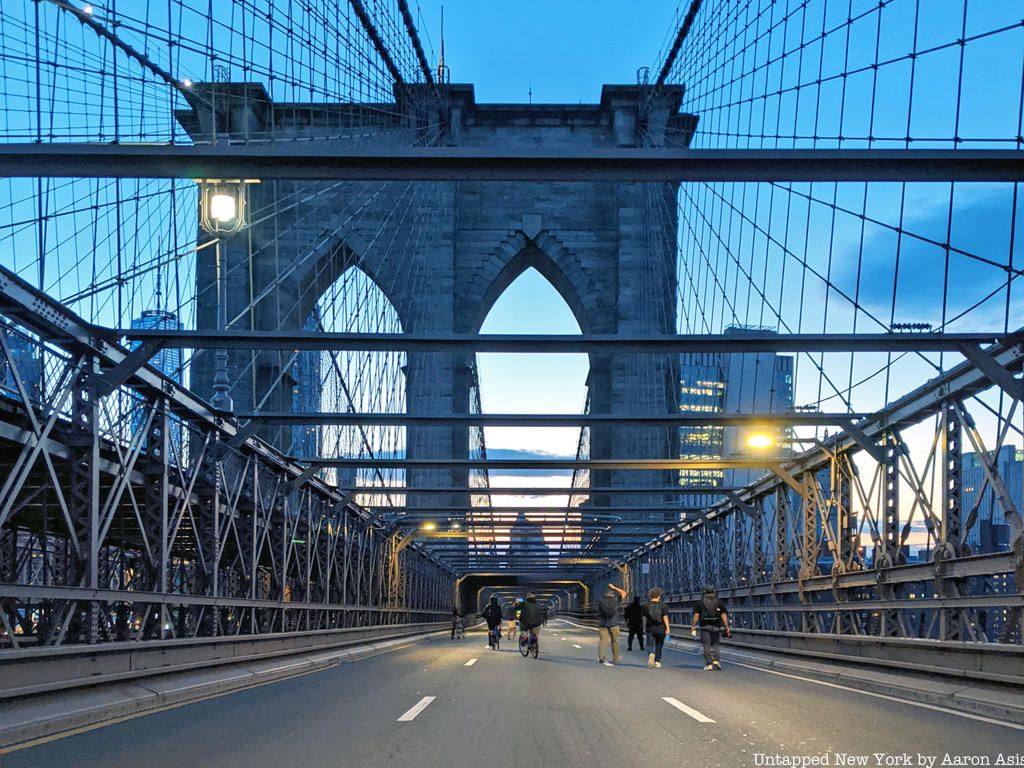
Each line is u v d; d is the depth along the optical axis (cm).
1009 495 1628
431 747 934
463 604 11456
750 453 3097
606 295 7281
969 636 1683
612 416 2495
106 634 1525
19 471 1353
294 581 3506
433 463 3070
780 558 3112
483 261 7312
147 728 1073
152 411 1784
